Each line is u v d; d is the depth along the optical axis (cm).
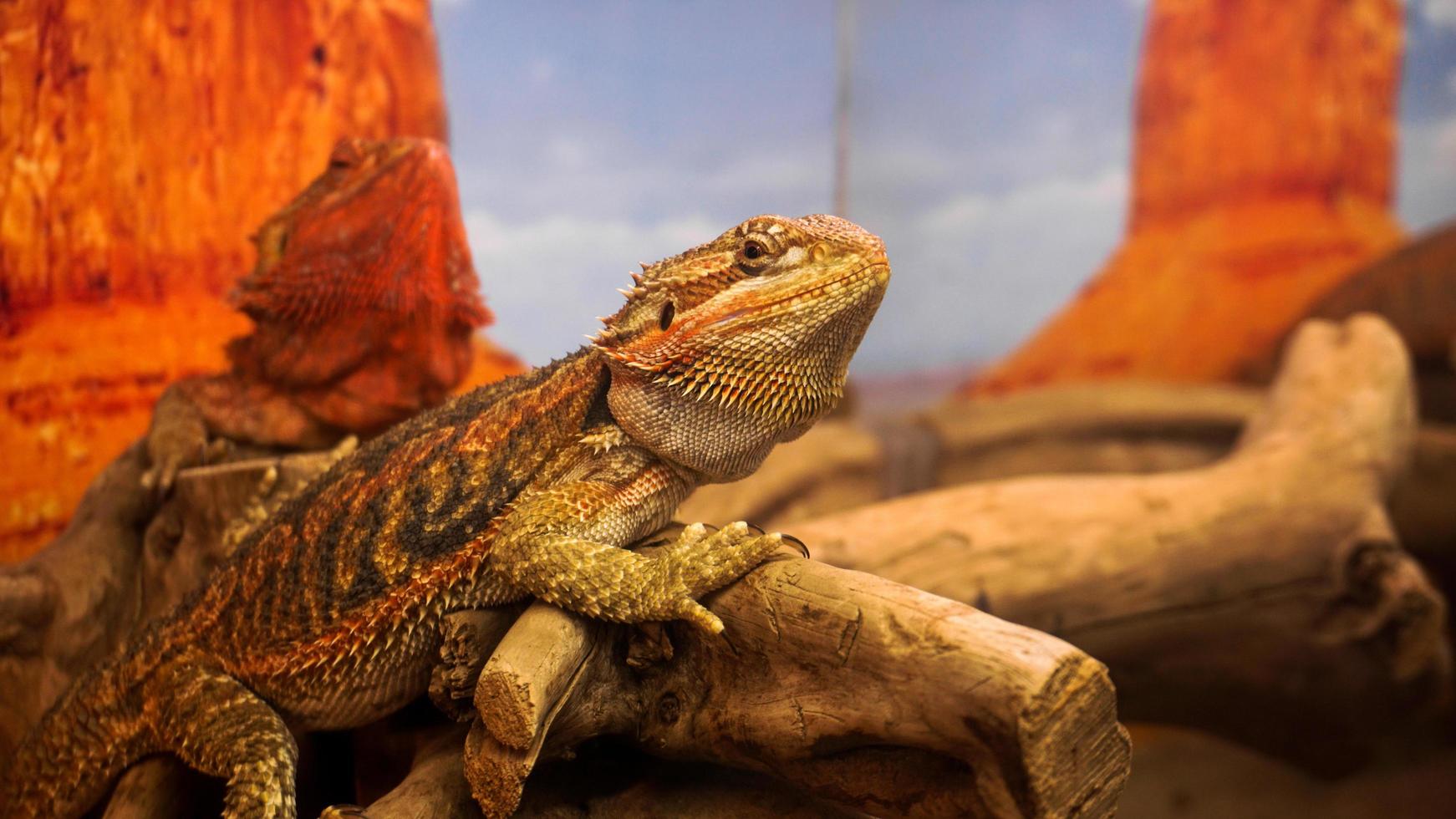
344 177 32
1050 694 19
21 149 32
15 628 30
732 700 23
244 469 30
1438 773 57
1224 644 43
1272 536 42
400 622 24
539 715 22
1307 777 57
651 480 25
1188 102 76
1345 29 72
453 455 25
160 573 32
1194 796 58
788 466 59
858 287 23
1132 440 69
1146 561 41
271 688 25
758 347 23
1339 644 44
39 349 33
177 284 36
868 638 21
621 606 22
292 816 24
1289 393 50
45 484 34
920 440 69
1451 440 64
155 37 34
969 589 39
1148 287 77
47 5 32
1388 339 51
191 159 35
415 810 24
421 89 40
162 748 25
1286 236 74
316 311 32
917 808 21
